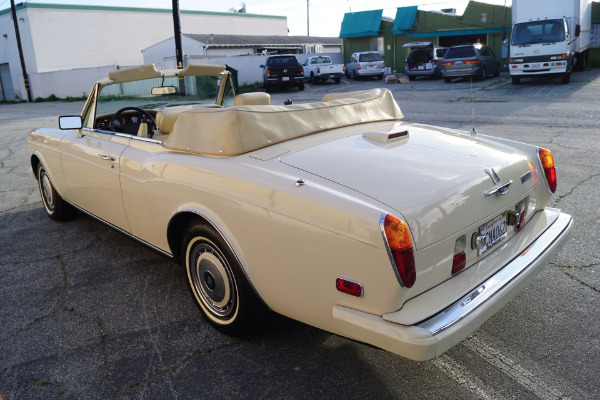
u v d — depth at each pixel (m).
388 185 2.23
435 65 22.41
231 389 2.45
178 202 2.88
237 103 3.65
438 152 2.65
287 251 2.31
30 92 31.77
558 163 6.41
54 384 2.55
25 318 3.23
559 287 3.27
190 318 3.15
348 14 29.58
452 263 2.24
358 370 2.57
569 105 11.82
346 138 2.85
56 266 4.04
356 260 2.06
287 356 2.71
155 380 2.55
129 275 3.82
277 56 22.30
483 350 2.67
